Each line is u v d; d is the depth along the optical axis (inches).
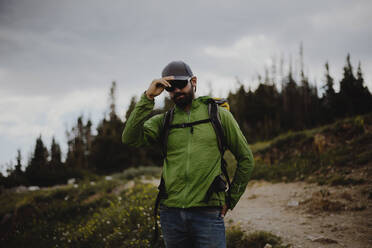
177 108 75.3
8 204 488.7
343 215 168.1
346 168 258.7
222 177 69.6
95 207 393.4
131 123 73.4
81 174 1070.4
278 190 265.0
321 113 970.1
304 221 168.1
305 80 1662.2
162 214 71.1
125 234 191.5
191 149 68.9
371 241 128.0
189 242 69.8
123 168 1083.9
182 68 73.9
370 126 313.4
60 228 344.5
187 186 67.7
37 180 1091.3
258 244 139.4
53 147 1753.2
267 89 1697.8
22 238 355.3
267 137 894.4
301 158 337.7
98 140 1191.6
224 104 77.5
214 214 66.6
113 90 1881.2
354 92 917.8
